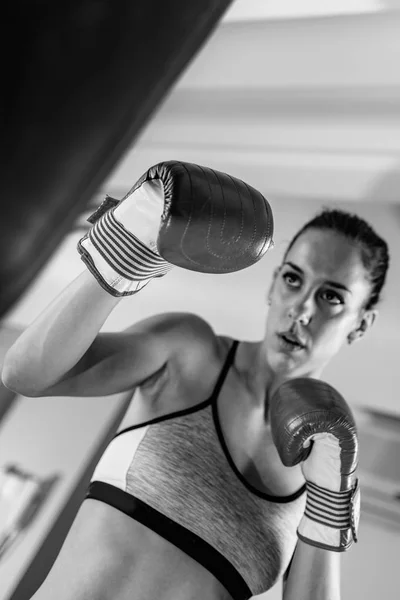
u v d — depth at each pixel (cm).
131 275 90
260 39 224
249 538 109
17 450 333
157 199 86
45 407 347
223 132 252
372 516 258
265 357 128
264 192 262
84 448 327
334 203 256
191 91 255
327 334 132
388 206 246
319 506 111
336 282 135
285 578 120
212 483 109
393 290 251
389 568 249
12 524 302
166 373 119
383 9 182
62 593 99
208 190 81
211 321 293
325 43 215
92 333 92
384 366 254
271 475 116
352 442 106
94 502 110
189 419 114
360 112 229
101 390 111
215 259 83
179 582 102
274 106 244
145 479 108
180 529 104
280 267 143
